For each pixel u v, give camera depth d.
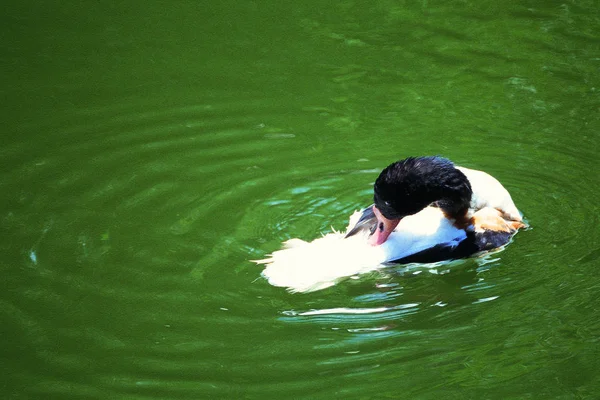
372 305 6.72
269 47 11.55
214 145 9.23
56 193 8.29
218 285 6.92
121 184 8.45
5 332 6.36
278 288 6.86
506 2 12.66
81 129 9.55
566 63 10.83
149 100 10.23
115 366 6.02
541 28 11.82
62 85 10.59
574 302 6.65
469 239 7.25
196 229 7.72
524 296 6.77
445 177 7.05
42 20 12.23
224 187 8.41
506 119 9.61
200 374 5.94
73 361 6.07
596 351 6.10
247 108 10.05
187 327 6.43
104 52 11.40
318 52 11.39
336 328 6.43
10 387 5.82
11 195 8.25
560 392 5.72
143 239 7.55
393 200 7.10
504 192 7.62
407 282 7.00
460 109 9.88
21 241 7.51
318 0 12.80
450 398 5.69
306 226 7.77
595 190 8.26
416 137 9.33
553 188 8.32
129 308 6.64
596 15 12.16
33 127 9.59
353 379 5.89
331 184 8.46
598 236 7.51
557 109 9.77
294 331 6.39
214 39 11.77
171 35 11.88
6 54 11.29
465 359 6.08
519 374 5.91
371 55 11.28
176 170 8.71
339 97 10.27
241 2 12.76
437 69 10.86
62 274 7.05
